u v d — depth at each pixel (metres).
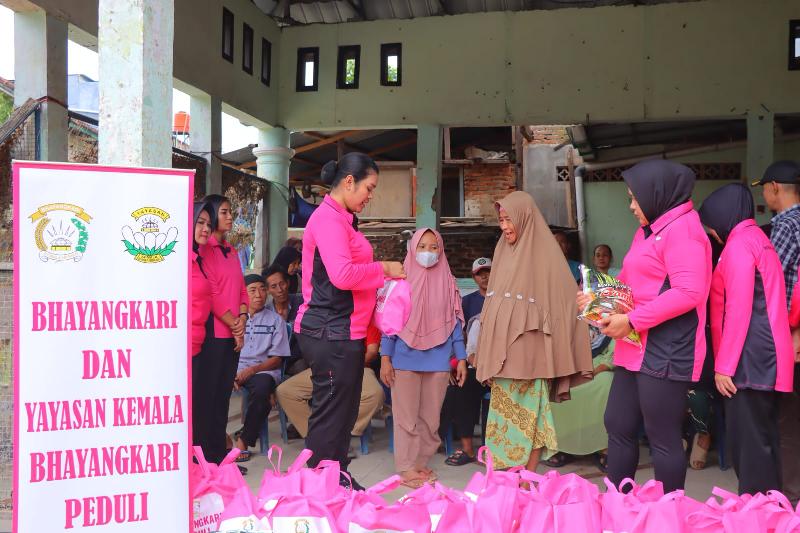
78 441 2.19
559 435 4.51
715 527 2.37
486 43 7.85
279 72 8.34
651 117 7.52
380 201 11.08
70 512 2.17
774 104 7.27
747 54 7.34
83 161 5.54
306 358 3.40
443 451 4.96
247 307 4.39
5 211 4.60
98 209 2.23
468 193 12.07
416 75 8.00
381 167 11.03
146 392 2.26
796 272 3.19
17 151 4.90
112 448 2.22
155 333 2.28
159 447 2.27
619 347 3.01
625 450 3.04
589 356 3.80
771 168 3.40
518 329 3.70
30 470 2.14
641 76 7.54
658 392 2.84
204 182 7.04
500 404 3.83
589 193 9.70
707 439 4.42
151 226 2.28
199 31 6.85
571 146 10.98
